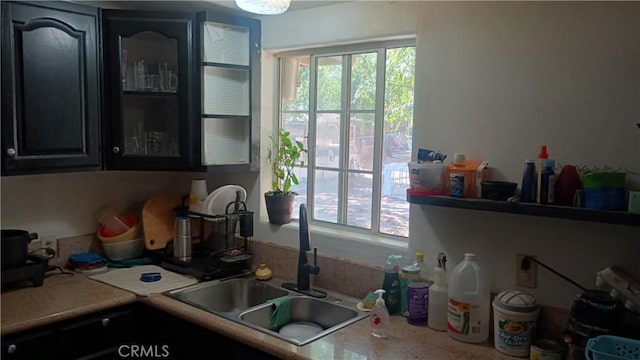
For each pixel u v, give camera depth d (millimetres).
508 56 1871
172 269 2619
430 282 2076
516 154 1867
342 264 2373
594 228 1713
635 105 1624
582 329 1554
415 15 2121
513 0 1851
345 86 2520
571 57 1736
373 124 2434
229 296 2525
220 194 2650
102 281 2416
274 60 2805
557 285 1795
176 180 3117
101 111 2406
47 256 2486
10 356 1875
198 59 2520
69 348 2043
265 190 2816
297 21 2561
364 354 1715
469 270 1866
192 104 2539
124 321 2230
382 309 1892
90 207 2748
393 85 2346
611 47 1660
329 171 2617
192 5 2584
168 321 2184
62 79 2236
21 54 2100
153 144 2582
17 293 2217
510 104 1873
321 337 1855
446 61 2027
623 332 1526
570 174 1655
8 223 2441
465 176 1868
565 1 1740
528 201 1691
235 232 2779
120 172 2861
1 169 2074
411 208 2154
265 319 2189
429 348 1779
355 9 2330
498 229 1917
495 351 1765
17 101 2102
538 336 1810
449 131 2033
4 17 2039
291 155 2658
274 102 2824
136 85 2518
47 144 2201
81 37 2297
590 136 1710
